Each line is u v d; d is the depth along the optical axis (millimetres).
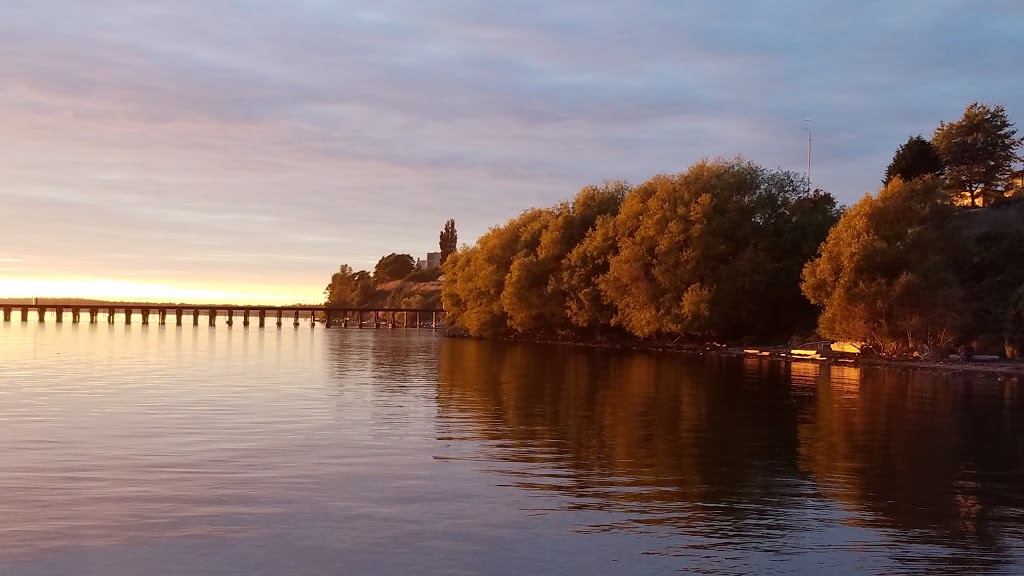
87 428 26062
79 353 64625
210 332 125875
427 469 20719
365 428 26953
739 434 26750
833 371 54688
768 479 20141
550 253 103875
